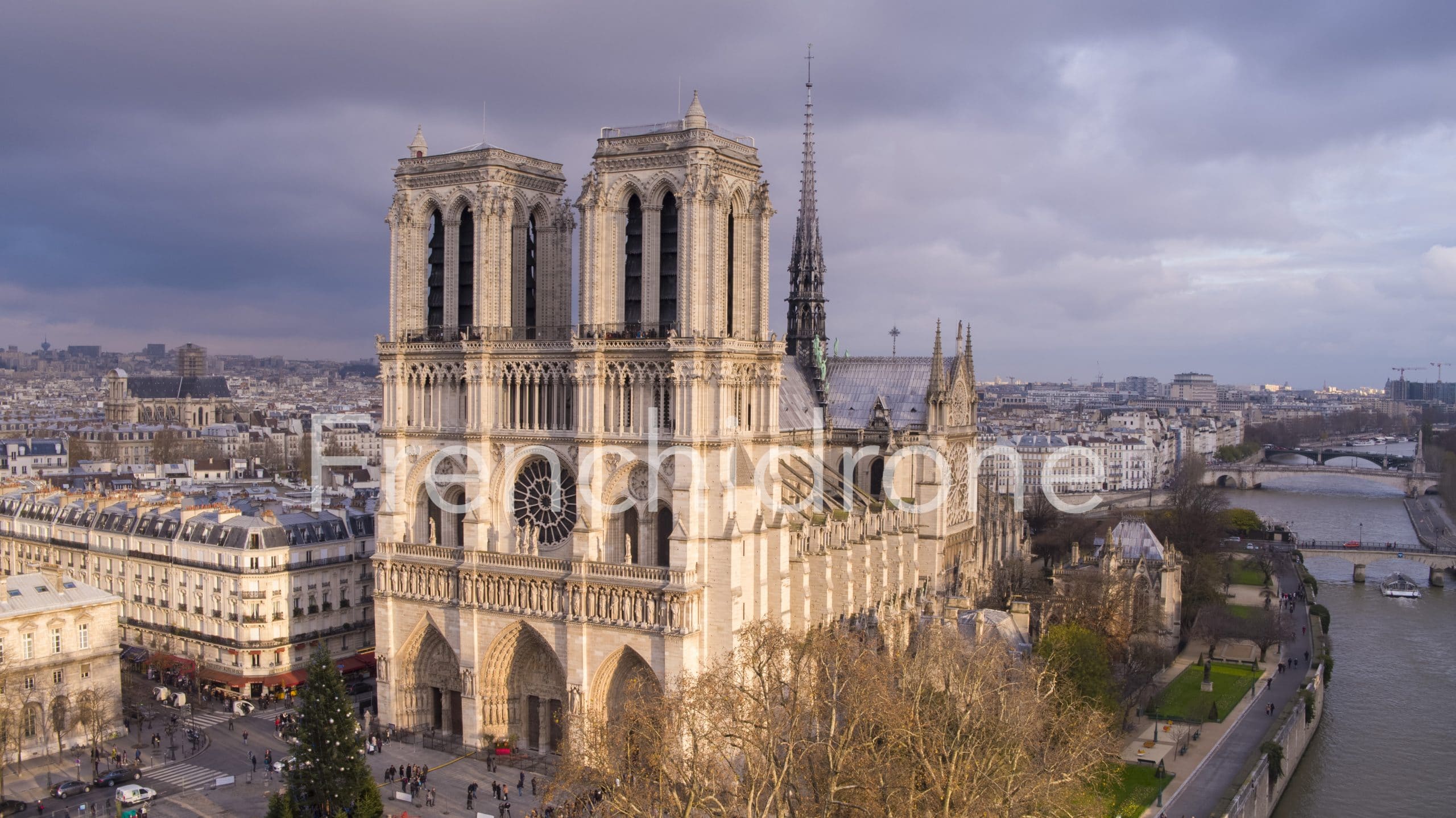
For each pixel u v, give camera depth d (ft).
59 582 475.31
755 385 440.45
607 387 431.43
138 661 558.15
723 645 414.82
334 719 375.04
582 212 432.66
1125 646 526.16
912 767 321.52
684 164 416.26
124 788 402.72
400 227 471.62
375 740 453.99
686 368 411.34
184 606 558.15
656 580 412.16
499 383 454.81
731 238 437.17
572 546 433.89
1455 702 599.16
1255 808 426.92
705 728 379.76
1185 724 510.99
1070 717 390.01
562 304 477.36
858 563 518.78
